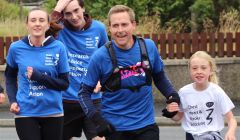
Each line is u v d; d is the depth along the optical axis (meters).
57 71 9.14
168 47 21.59
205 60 8.30
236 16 26.59
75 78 10.25
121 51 7.85
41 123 9.09
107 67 7.84
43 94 8.96
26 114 8.97
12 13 32.84
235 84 20.89
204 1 27.14
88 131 10.27
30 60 9.02
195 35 21.56
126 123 7.89
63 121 9.56
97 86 8.51
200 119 8.38
